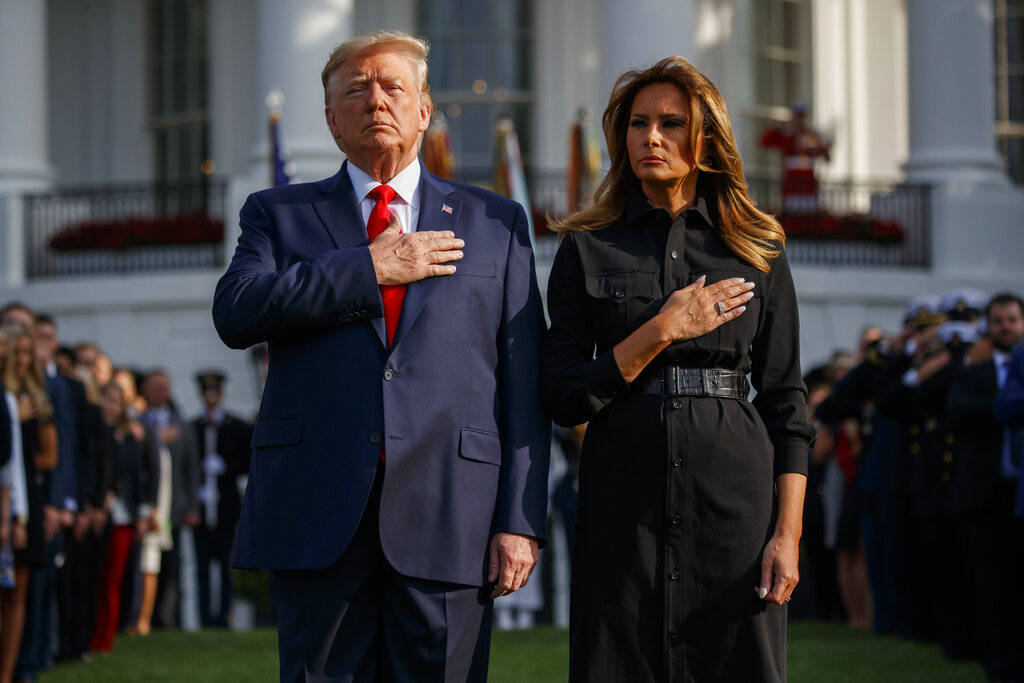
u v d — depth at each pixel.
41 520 13.65
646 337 6.92
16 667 14.45
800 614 23.08
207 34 36.22
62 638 16.53
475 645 7.12
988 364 13.97
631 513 7.00
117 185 36.59
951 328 16.34
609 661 6.95
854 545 20.03
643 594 6.95
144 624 21.25
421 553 6.96
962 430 13.93
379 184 7.44
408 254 7.11
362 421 7.01
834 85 36.78
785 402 7.22
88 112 37.34
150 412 21.83
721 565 6.95
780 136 32.53
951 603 15.60
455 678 7.03
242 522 7.23
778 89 36.34
